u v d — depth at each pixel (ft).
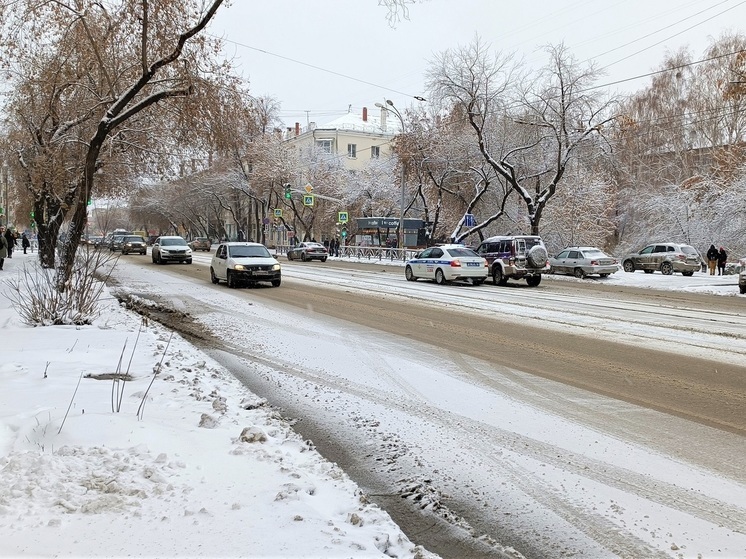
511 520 12.70
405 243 150.10
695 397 21.84
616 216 146.00
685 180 120.06
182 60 42.14
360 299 55.31
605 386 23.44
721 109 122.52
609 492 13.92
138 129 61.72
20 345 27.91
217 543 9.87
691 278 92.32
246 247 70.23
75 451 13.47
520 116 116.06
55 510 10.69
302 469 14.03
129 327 34.81
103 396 18.86
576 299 57.06
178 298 55.47
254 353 30.01
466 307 49.32
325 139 246.27
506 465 15.55
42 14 42.37
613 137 115.03
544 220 124.16
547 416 19.57
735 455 16.14
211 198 225.97
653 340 33.78
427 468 15.40
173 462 13.26
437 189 134.31
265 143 179.22
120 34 46.50
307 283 73.41
